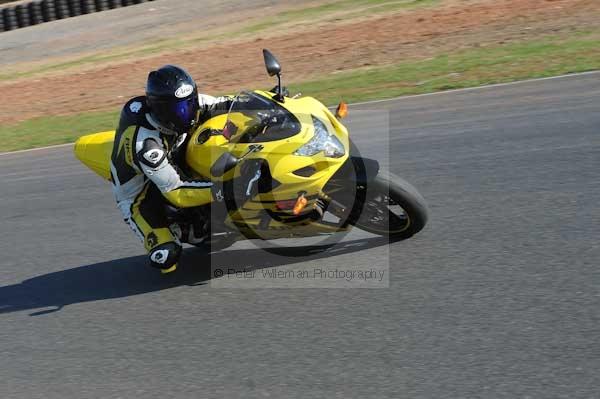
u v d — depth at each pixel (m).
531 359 8.99
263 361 9.87
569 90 22.58
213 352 10.34
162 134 12.23
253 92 12.60
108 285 13.46
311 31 41.94
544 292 10.62
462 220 13.72
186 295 12.42
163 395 9.40
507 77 25.92
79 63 44.12
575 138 17.78
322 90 28.66
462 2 42.28
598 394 8.17
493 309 10.32
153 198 12.77
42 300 13.23
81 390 9.83
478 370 8.91
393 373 9.11
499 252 12.16
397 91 26.52
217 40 43.78
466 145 18.55
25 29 56.78
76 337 11.52
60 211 18.34
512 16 37.16
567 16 35.22
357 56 34.97
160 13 54.59
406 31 38.06
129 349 10.83
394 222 13.12
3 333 12.05
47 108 35.00
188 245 14.77
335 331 10.38
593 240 12.17
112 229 16.47
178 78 11.90
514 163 16.64
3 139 29.19
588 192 14.33
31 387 10.12
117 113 31.25
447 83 26.48
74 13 58.03
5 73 44.69
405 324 10.26
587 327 9.55
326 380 9.17
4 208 19.33
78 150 14.31
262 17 48.72
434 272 11.73
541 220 13.27
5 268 15.15
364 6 46.97
